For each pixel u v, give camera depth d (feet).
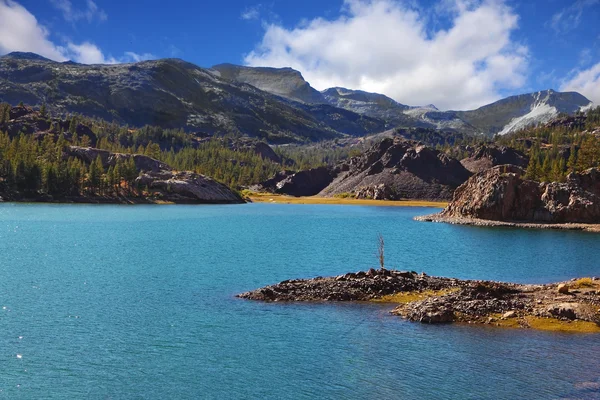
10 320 142.10
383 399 93.45
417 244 335.06
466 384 98.94
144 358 113.60
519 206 501.56
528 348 118.01
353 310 151.33
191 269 225.56
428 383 99.76
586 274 227.61
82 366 109.09
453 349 117.39
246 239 349.41
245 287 186.91
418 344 121.19
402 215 649.61
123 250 284.82
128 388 98.43
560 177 607.37
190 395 95.40
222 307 156.04
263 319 142.61
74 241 322.75
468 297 154.71
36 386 99.19
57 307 156.35
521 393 95.14
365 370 106.01
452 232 419.95
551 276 223.10
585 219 475.31
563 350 116.57
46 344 122.52
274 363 110.32
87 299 166.61
